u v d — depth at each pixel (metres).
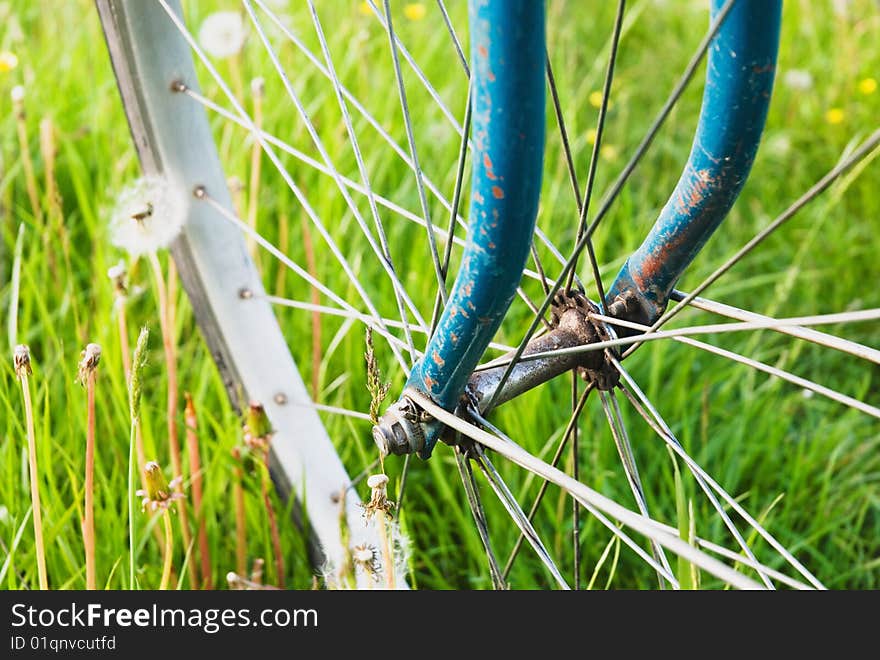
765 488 1.72
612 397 1.00
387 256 1.05
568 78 2.53
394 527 0.97
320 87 2.40
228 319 1.38
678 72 2.82
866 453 1.78
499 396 0.93
